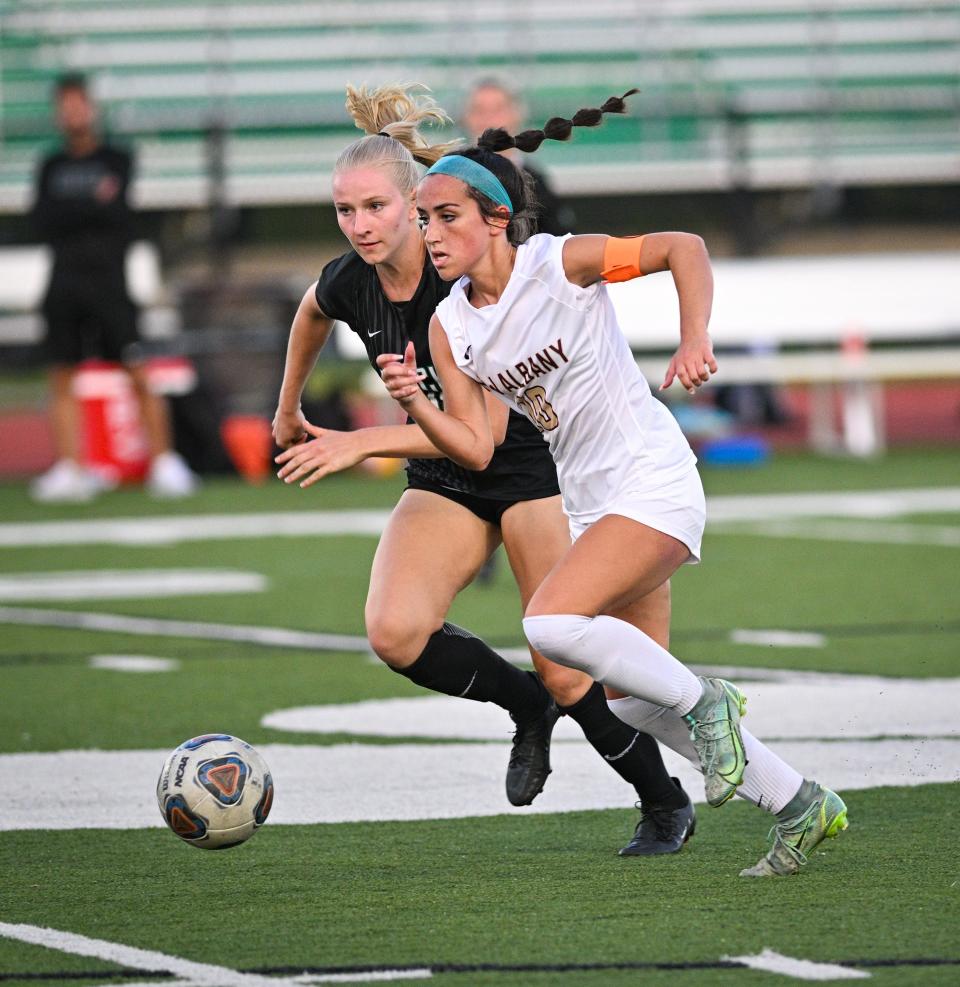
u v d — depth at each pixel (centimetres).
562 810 1828
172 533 4638
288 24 8838
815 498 5197
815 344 7375
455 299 1625
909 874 1521
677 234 1546
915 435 7131
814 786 1527
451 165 1565
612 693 1625
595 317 1583
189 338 6100
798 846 1520
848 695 2414
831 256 8750
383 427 1608
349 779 1966
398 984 1219
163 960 1286
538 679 1777
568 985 1212
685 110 8631
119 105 8819
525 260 1575
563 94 8794
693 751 1609
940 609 3228
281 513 5078
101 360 5434
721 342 6562
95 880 1545
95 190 5259
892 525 4534
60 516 5031
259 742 2172
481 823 1762
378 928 1373
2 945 1334
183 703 2450
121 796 1889
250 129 8706
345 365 6109
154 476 5662
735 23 8819
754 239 8669
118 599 3534
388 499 5441
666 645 1698
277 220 8825
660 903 1441
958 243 8806
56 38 8819
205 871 1573
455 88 8825
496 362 1602
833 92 8744
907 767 1967
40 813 1811
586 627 1530
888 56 8794
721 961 1264
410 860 1611
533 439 1784
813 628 3047
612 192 8600
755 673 2612
